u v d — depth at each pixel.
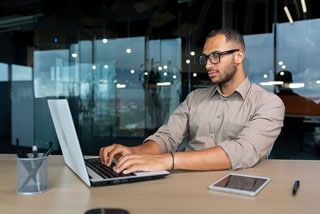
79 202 0.72
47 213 0.65
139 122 6.22
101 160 1.16
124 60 6.41
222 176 0.97
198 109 1.53
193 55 5.71
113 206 0.69
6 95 5.97
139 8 6.19
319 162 1.20
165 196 0.76
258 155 1.13
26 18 6.00
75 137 0.80
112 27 6.43
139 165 0.96
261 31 5.16
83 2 6.12
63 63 6.18
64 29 6.16
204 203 0.71
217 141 1.44
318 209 0.67
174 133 1.54
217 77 1.39
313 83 4.79
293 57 4.96
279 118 1.27
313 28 4.88
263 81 5.05
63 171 1.04
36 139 5.24
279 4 5.09
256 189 0.80
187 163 1.01
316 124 4.56
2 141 5.64
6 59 6.04
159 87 6.17
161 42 6.17
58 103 0.84
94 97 6.17
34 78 6.08
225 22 5.52
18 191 0.79
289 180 0.91
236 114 1.40
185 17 5.93
